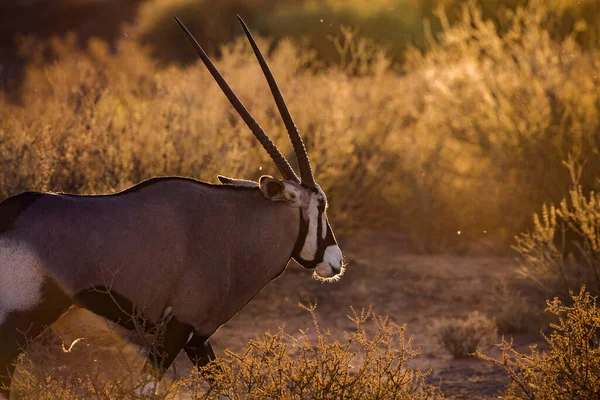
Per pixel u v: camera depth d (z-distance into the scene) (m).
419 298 22.45
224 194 13.03
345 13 55.53
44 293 11.23
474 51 31.95
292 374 11.30
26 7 86.56
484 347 18.31
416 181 29.05
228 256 12.90
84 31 79.69
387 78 36.31
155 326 12.21
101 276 11.56
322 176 26.88
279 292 22.55
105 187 19.98
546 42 29.72
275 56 35.81
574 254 25.34
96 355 15.23
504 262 26.19
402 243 28.58
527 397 12.30
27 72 41.88
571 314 12.52
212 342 18.16
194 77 29.81
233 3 61.38
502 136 28.73
